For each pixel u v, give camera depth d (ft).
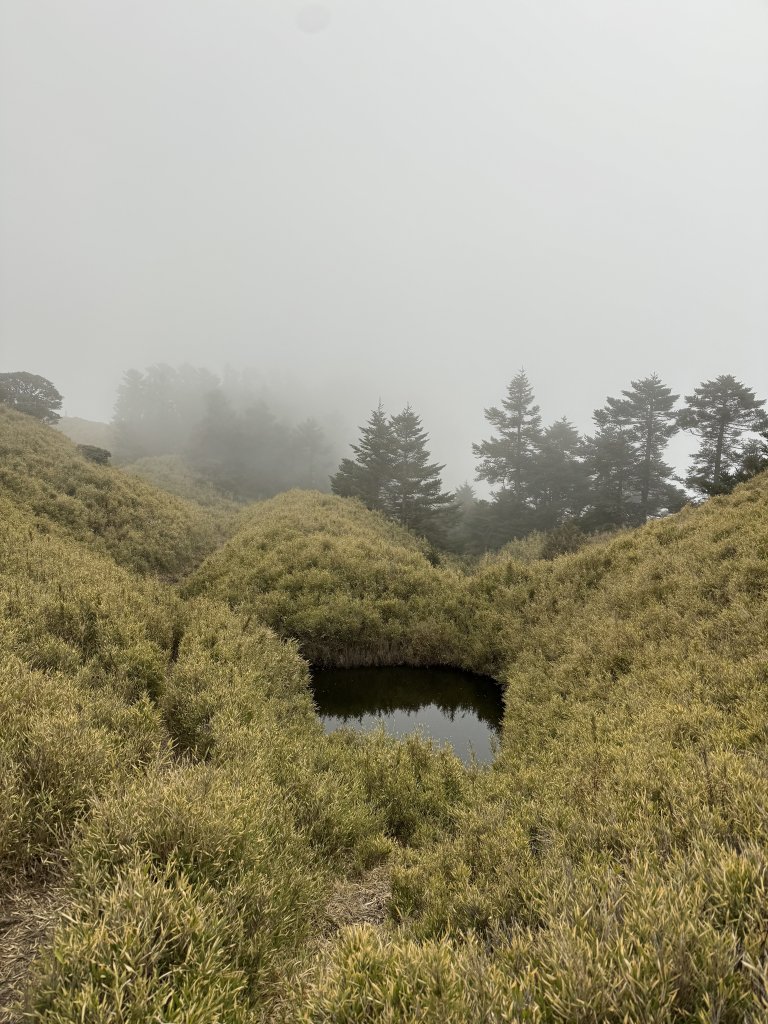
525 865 14.46
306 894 14.16
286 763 21.31
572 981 7.41
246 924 11.52
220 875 12.07
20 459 64.44
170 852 11.71
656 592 35.78
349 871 17.60
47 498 57.11
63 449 83.25
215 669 28.86
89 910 9.37
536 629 42.11
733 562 32.68
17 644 22.52
